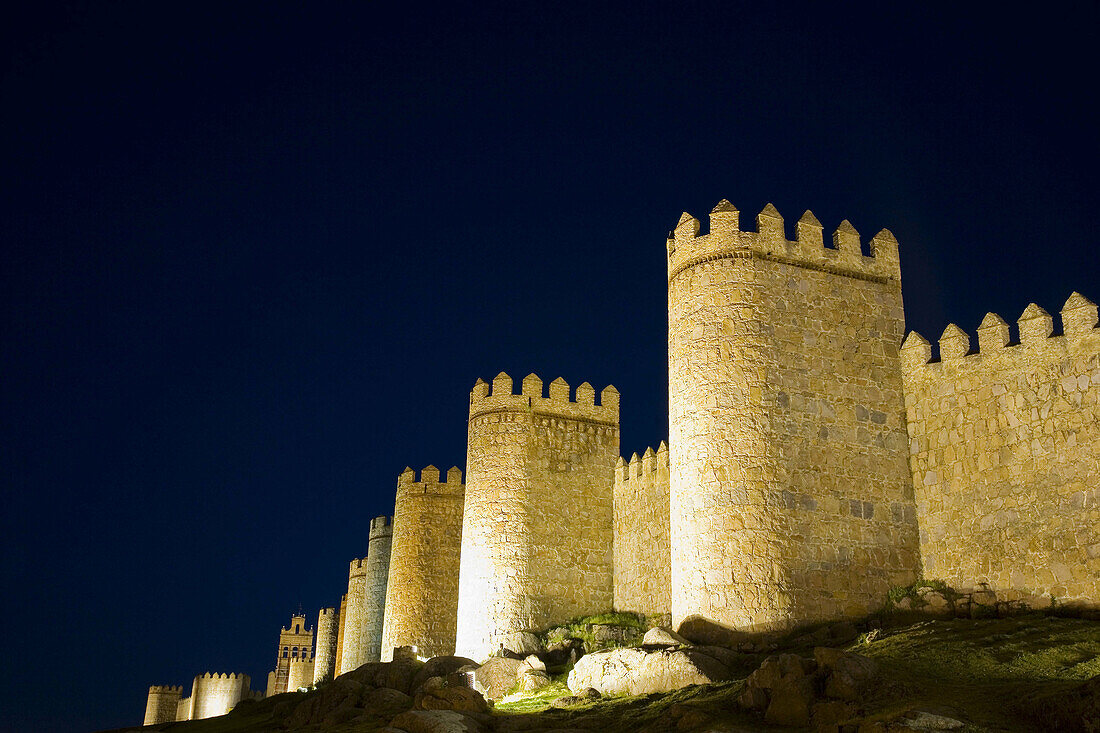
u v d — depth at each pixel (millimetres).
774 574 28922
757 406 30844
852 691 19359
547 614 41562
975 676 21141
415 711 24281
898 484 31266
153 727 42562
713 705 21734
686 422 31859
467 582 42781
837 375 31984
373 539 63844
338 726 29078
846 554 29875
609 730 22562
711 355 31844
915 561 30547
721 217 33312
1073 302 28656
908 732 16281
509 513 42812
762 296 32188
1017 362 29516
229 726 38188
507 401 44656
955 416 30734
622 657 28094
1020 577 27938
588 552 43125
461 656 40219
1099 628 23844
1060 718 16203
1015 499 28562
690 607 29938
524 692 32188
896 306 33562
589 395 45719
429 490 53812
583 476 44250
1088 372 27781
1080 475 27250
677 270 33906
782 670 20500
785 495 29938
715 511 30109
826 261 33312
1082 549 26719
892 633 26109
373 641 61438
